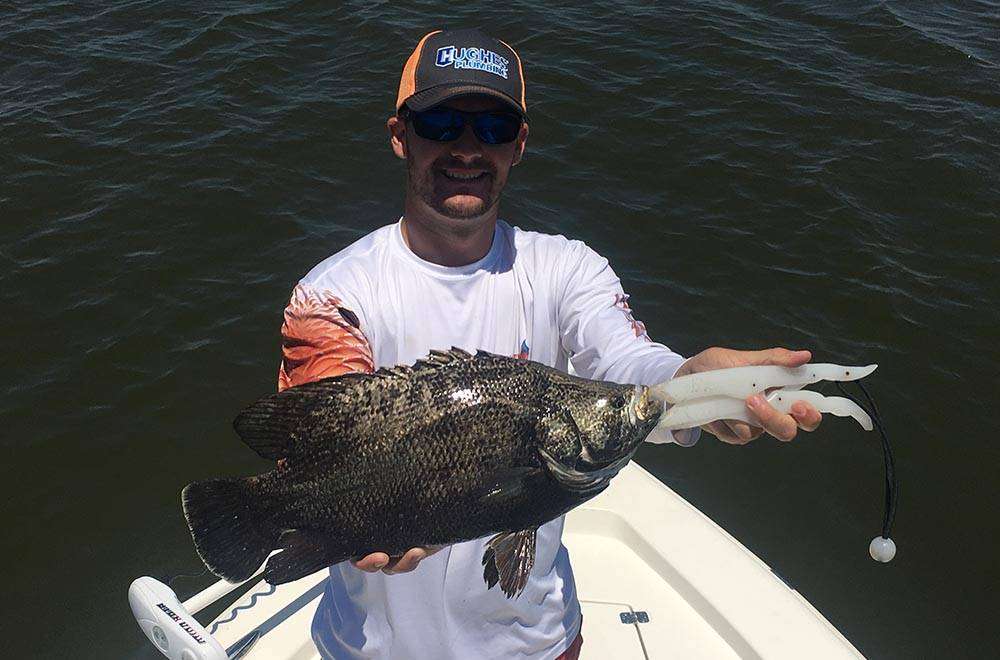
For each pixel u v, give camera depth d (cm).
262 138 534
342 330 120
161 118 552
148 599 163
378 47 638
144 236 461
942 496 345
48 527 331
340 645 143
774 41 670
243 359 397
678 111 576
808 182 515
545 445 107
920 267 458
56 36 645
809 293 438
